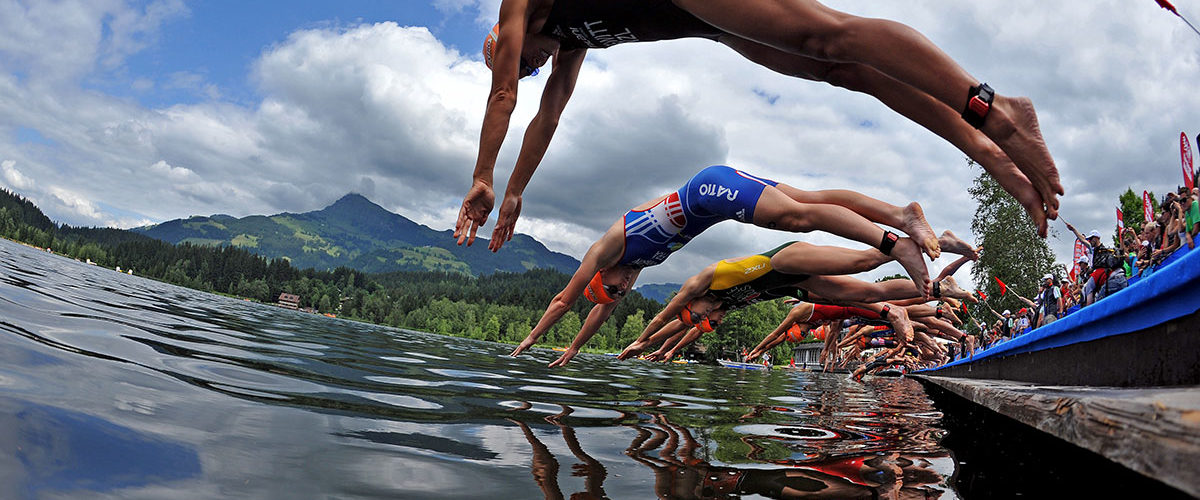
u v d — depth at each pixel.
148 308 8.47
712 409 5.07
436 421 2.96
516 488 1.85
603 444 2.80
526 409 3.90
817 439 3.45
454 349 13.48
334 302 146.62
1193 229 5.90
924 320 11.53
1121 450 1.23
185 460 1.67
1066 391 2.47
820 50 2.22
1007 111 2.17
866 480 2.29
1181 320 2.68
